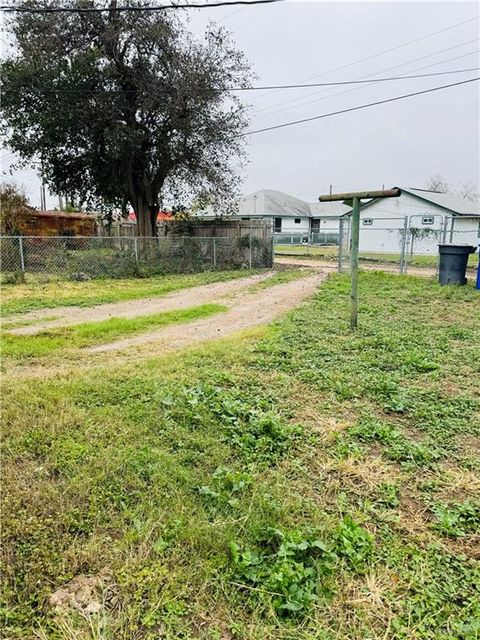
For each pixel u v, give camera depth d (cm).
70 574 177
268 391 381
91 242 1340
